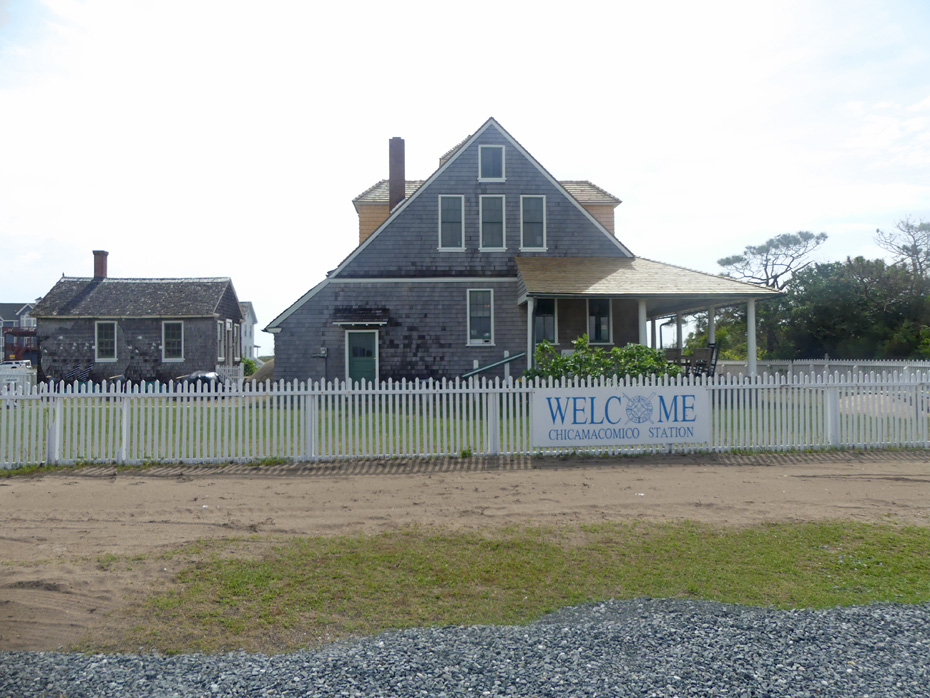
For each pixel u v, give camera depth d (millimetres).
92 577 6590
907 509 8852
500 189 24906
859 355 36156
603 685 4469
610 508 8984
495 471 11219
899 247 45562
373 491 9984
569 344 24625
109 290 35812
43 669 4793
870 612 5680
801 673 4645
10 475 11109
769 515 8594
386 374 24359
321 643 5234
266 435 12047
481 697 4324
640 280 22125
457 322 24578
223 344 37312
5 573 6707
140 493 9930
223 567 6816
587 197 29922
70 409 11805
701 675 4609
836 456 12148
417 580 6469
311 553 7215
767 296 21250
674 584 6359
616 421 12406
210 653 5062
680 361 26344
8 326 80000
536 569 6742
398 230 24641
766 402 12648
